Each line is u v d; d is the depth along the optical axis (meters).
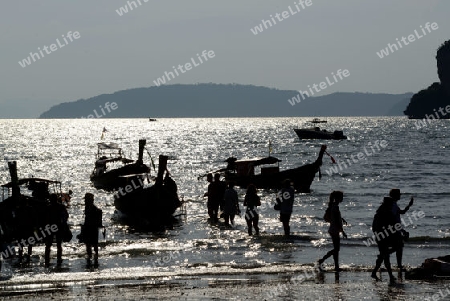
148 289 32.09
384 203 34.19
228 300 29.58
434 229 57.84
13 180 46.47
